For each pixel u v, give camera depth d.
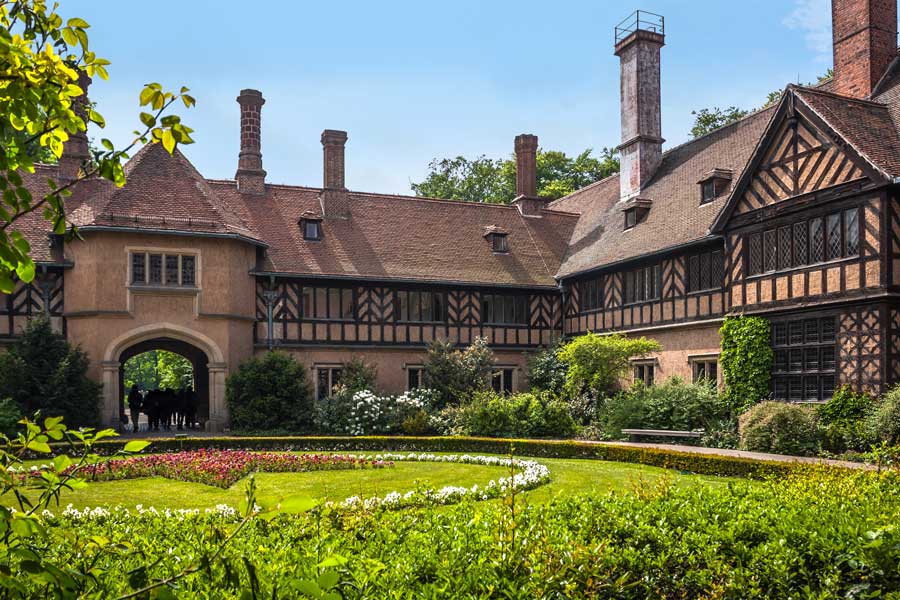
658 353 20.89
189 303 20.72
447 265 24.92
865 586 4.27
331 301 23.19
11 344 19.62
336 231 24.67
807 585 4.36
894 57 18.17
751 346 17.03
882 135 15.32
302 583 2.34
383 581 3.65
